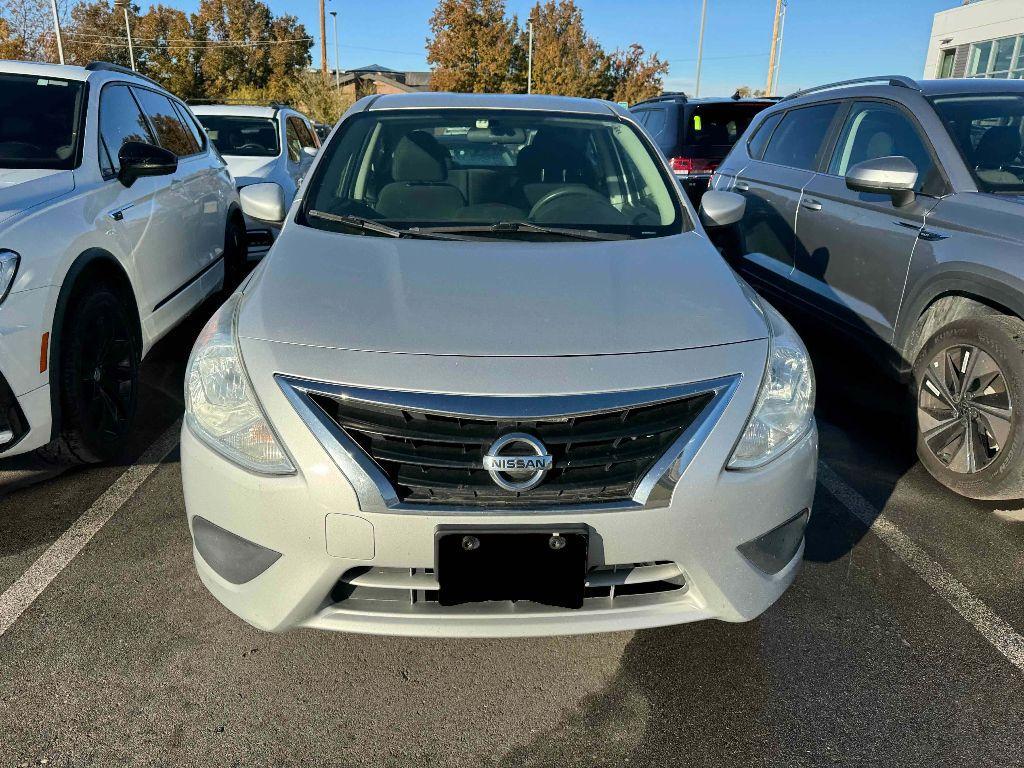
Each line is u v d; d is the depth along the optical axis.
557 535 1.73
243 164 7.68
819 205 4.21
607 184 3.00
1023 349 2.80
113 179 3.53
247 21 47.41
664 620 1.88
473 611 1.84
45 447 2.96
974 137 3.49
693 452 1.80
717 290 2.22
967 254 3.06
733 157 5.66
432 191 2.89
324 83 30.56
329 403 1.79
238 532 1.85
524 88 39.50
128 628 2.25
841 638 2.29
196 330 5.13
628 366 1.84
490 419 1.74
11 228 2.65
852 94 4.37
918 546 2.77
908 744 1.91
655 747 1.89
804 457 1.97
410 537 1.75
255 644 2.21
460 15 37.88
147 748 1.84
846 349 3.99
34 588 2.42
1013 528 2.89
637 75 37.88
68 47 30.47
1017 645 2.26
